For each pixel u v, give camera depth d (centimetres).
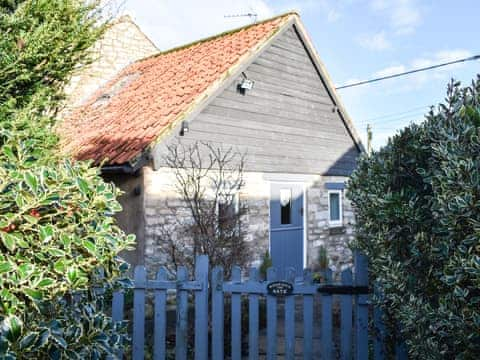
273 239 959
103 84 1295
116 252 286
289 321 397
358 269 387
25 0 435
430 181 308
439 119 324
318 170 1073
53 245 248
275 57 983
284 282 394
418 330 308
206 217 616
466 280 278
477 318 263
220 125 862
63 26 442
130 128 835
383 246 342
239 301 409
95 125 952
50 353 238
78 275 252
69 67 460
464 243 270
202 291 407
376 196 343
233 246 611
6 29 412
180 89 899
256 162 927
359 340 383
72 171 272
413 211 324
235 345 409
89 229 265
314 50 1055
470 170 270
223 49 1007
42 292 233
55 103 462
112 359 321
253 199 916
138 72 1209
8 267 220
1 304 223
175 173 775
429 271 305
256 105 936
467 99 309
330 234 1097
